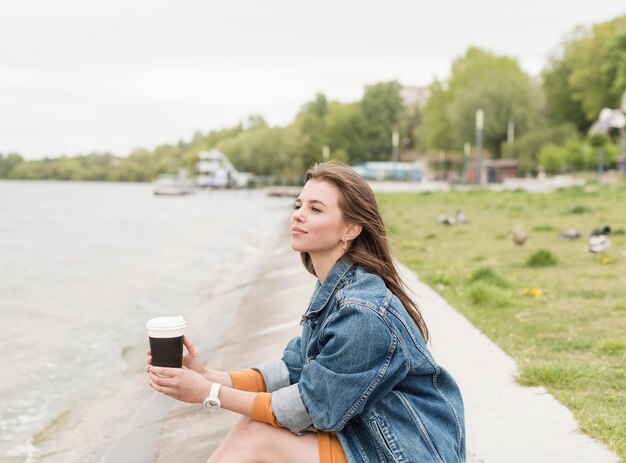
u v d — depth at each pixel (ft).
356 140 392.27
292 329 25.90
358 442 7.66
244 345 25.73
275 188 347.15
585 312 24.02
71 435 18.33
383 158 394.11
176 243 88.02
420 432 7.52
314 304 8.24
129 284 49.78
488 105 260.62
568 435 12.80
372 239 8.41
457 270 35.14
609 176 159.63
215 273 55.21
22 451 17.35
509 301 25.36
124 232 110.01
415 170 290.97
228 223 130.41
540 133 238.07
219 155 357.00
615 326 21.86
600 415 13.64
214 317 33.81
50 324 34.55
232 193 339.36
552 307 25.02
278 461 7.95
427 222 69.46
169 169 604.49
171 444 16.26
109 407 20.77
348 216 8.21
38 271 58.65
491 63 303.48
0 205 230.07
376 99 395.14
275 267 50.44
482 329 21.72
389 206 104.42
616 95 206.28
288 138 371.15
